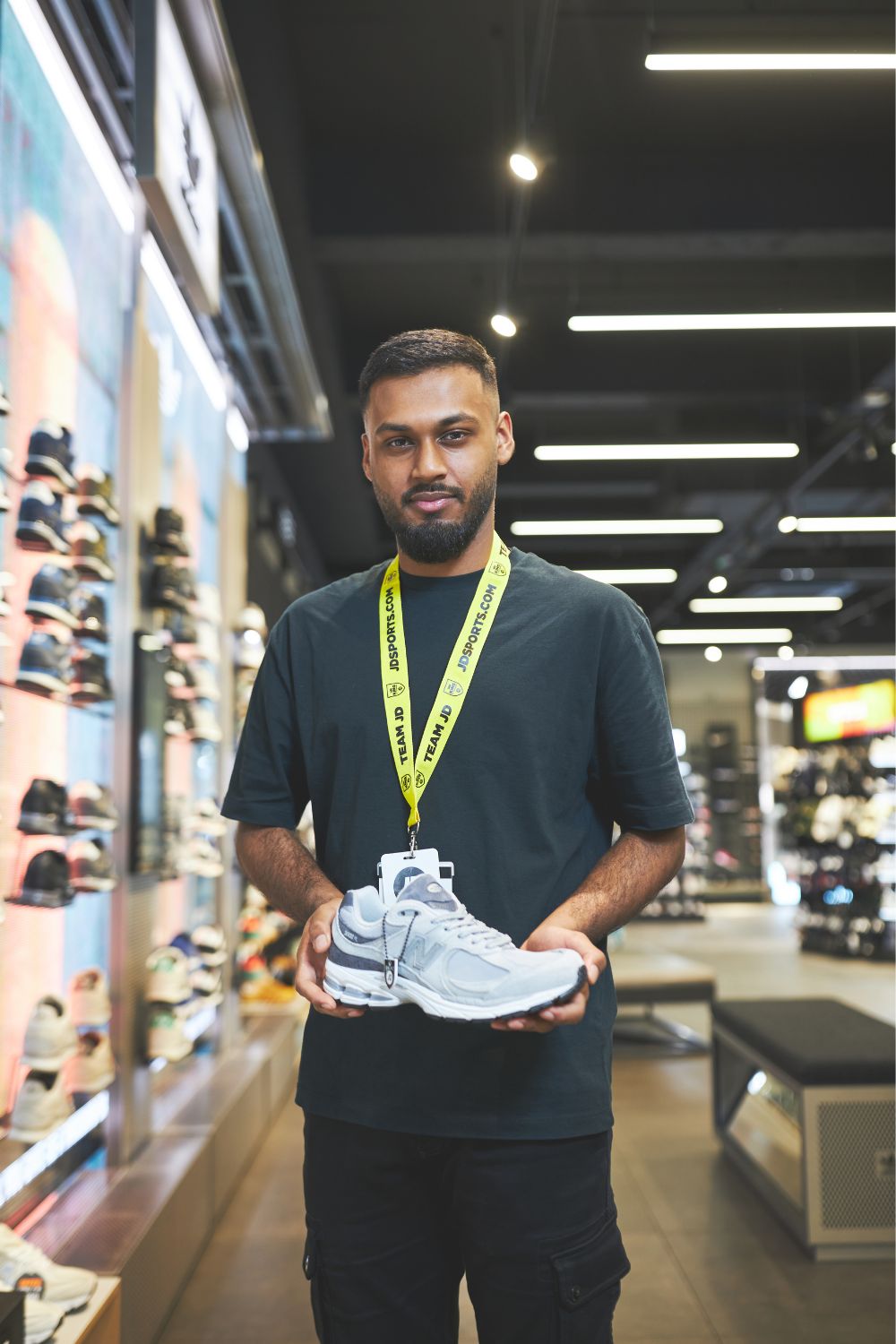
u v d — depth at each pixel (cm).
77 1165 289
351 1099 120
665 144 628
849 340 862
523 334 853
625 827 127
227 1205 352
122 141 333
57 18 283
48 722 288
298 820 141
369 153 631
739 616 1689
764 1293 287
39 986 283
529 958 105
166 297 400
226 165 351
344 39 543
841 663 1880
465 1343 265
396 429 123
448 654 126
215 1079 402
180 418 431
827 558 1389
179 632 382
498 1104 115
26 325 277
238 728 492
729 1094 417
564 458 776
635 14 518
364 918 112
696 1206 358
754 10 378
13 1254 190
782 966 1060
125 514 325
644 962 674
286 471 985
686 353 869
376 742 124
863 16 366
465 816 120
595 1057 120
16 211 271
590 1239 117
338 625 132
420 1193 122
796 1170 322
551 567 133
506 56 555
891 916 1103
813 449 938
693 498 1085
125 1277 224
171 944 380
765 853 1947
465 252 643
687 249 644
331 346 767
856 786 1170
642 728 124
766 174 629
